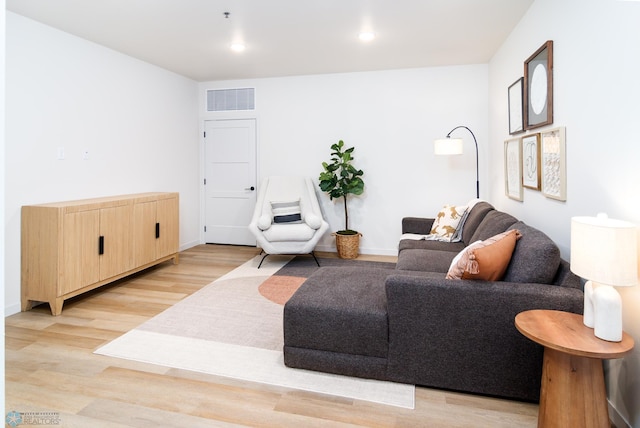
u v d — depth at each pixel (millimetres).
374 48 4078
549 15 2566
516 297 1820
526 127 3055
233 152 5629
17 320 2895
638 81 1569
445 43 3922
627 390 1659
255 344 2504
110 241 3510
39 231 3016
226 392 1969
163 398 1912
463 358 1913
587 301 1550
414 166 5012
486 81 4707
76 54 3641
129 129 4336
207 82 5641
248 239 5672
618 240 1390
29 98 3197
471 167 4828
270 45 3965
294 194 5047
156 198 4168
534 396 1844
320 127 5289
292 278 4023
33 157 3230
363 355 2061
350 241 4879
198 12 3117
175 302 3287
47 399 1895
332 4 2980
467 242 3570
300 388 2008
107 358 2311
